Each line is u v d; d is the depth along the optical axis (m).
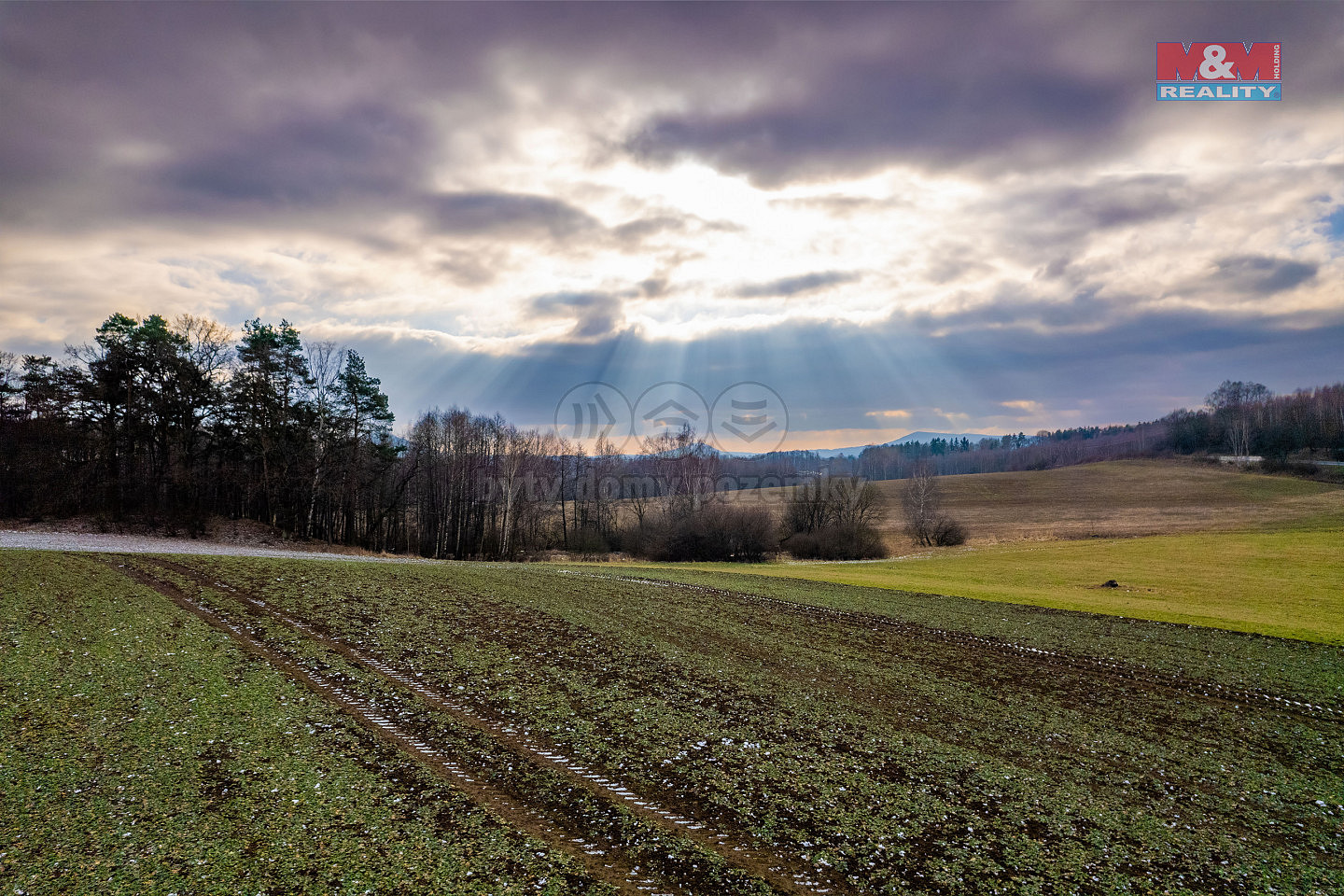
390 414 62.59
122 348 51.72
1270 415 134.25
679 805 11.38
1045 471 131.62
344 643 19.39
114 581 24.61
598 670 18.67
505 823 10.44
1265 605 31.98
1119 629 26.48
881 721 15.88
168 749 12.02
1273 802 12.51
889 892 9.19
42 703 13.55
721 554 68.00
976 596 33.59
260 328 56.50
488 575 34.31
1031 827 11.22
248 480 55.09
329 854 9.26
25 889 8.10
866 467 163.88
